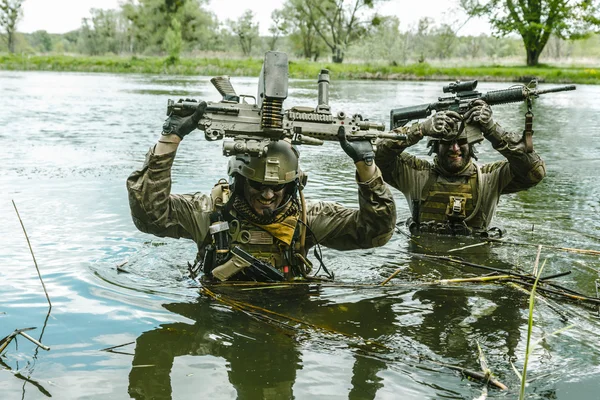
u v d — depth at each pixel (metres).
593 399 3.10
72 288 4.52
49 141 11.59
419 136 6.15
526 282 4.82
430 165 6.64
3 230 5.92
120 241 5.70
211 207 4.90
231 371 3.34
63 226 6.10
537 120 16.98
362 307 4.34
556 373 3.38
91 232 5.94
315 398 3.07
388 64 53.38
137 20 81.00
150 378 3.24
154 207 4.61
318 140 4.59
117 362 3.42
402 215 7.24
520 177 6.39
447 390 3.17
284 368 3.39
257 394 3.10
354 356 3.56
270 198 4.66
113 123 14.46
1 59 51.12
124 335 3.77
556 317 4.21
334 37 62.59
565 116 18.17
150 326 3.91
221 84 4.66
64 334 3.76
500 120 16.64
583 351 3.68
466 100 6.28
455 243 6.12
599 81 36.75
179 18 79.31
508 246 6.00
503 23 53.78
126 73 45.00
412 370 3.40
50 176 8.40
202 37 81.69
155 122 14.79
